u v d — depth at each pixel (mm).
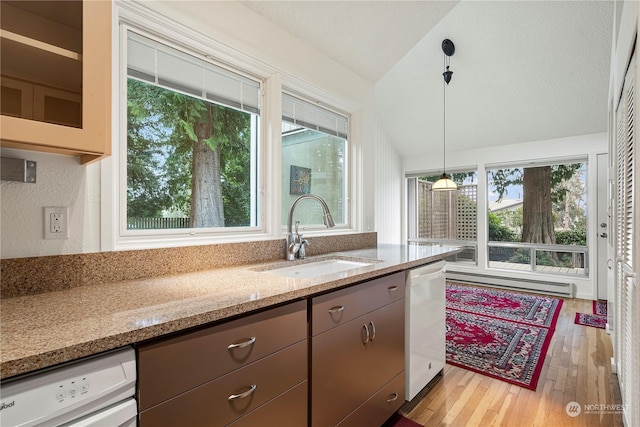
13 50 897
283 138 2174
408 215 5863
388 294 1688
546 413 1829
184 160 1648
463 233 5266
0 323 782
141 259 1338
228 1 1701
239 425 986
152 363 792
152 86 1525
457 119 4617
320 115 2430
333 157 2600
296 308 1175
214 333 922
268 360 1075
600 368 2324
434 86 4180
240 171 1908
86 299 1001
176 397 836
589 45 3162
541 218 4609
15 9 915
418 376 1938
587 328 3113
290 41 2045
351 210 2691
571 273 4379
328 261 2080
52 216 1128
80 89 970
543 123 4250
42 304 944
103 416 696
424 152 5516
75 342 665
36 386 621
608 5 2795
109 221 1262
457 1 2330
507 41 3365
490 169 4961
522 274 4664
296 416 1178
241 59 1781
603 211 4098
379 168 5168
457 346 2727
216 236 1708
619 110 2043
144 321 794
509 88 3898
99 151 1000
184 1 1516
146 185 1500
